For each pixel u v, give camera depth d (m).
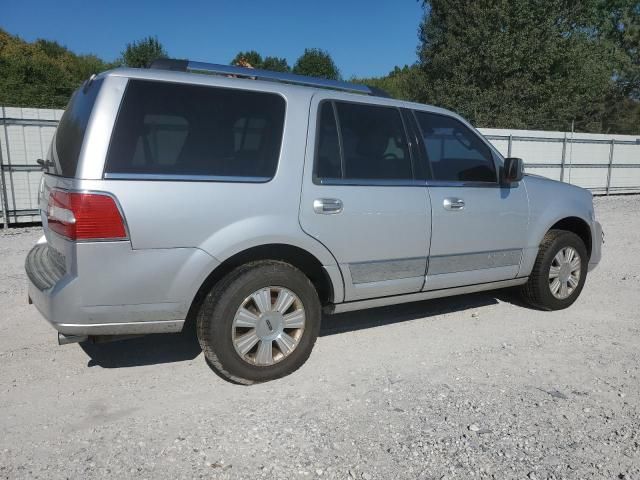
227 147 3.63
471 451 3.03
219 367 3.68
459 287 4.81
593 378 3.98
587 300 5.96
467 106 27.23
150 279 3.38
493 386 3.83
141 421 3.31
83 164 3.22
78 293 3.25
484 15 26.94
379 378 3.94
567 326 5.10
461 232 4.66
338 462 2.92
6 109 10.45
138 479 2.76
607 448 3.08
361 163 4.16
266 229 3.67
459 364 4.20
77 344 4.48
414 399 3.62
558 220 5.37
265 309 3.75
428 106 4.69
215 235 3.52
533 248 5.22
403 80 34.91
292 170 3.81
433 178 4.54
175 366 4.10
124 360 4.19
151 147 3.40
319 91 4.07
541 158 17.62
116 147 3.29
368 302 4.31
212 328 3.61
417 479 2.79
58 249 3.52
